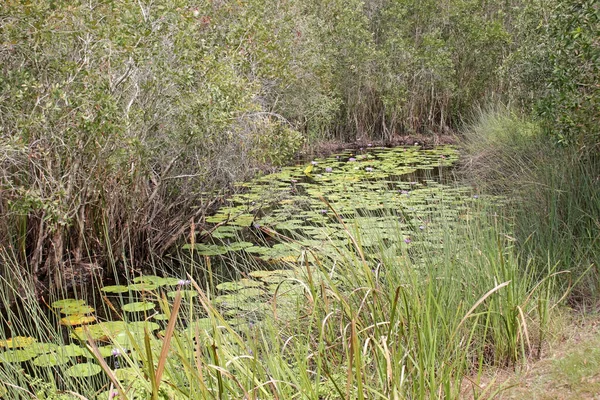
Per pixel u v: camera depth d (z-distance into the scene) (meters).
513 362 3.12
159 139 5.93
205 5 7.15
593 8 4.62
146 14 5.30
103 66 5.31
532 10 10.37
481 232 4.10
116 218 5.73
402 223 6.28
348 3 15.17
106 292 4.96
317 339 3.29
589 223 4.69
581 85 5.13
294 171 10.59
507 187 7.00
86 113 4.89
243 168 7.59
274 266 5.36
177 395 2.31
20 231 4.96
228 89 6.22
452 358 2.87
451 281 3.32
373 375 2.78
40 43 4.67
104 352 3.64
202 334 2.89
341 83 15.70
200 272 5.43
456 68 17.36
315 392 2.40
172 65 5.84
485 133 10.66
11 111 4.57
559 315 3.50
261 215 7.34
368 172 10.31
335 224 6.43
